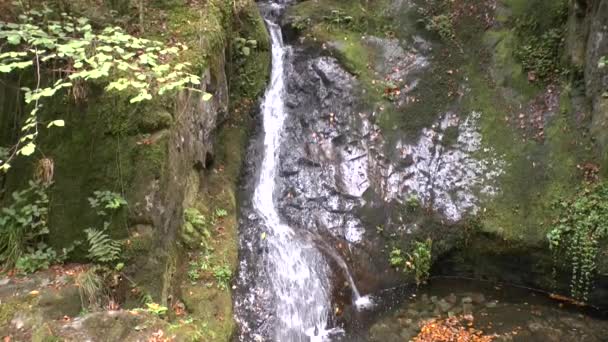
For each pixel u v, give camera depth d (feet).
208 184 23.77
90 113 17.78
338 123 28.43
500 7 29.96
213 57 22.75
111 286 17.37
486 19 30.07
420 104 28.53
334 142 27.91
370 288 24.13
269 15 33.47
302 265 22.94
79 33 19.43
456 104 28.25
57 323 14.84
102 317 15.11
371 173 26.89
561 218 23.13
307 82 30.12
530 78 27.37
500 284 25.18
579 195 23.18
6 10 18.42
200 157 22.44
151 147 17.67
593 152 23.91
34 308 15.67
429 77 29.35
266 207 25.81
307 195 26.58
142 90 15.26
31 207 17.80
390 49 30.78
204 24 22.54
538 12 28.58
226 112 25.94
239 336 19.34
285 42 32.42
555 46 27.58
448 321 22.15
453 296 24.09
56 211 17.97
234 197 24.27
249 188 25.96
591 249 21.84
